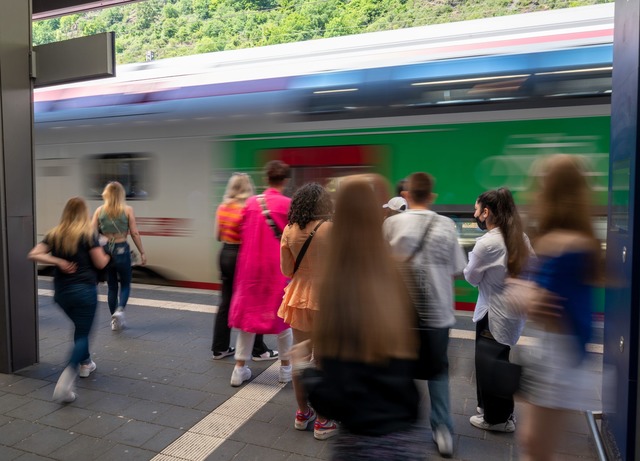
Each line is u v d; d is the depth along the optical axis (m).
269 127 7.48
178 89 8.31
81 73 4.71
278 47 7.91
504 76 6.21
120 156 8.76
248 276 4.34
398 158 6.71
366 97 6.88
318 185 3.66
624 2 2.72
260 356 5.14
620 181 2.69
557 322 2.25
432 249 3.04
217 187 7.93
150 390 4.41
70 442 3.55
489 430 3.65
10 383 4.54
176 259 8.39
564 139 5.95
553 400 2.26
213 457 3.35
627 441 2.46
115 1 8.92
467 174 6.38
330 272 1.90
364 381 1.79
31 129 4.88
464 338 5.71
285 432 3.68
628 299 2.46
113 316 6.10
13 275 4.77
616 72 2.90
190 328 6.23
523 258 3.12
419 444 1.81
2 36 4.59
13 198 4.73
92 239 4.16
